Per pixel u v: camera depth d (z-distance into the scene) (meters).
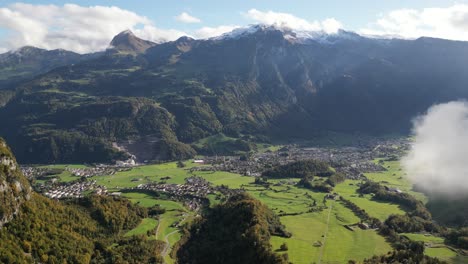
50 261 184.75
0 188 192.12
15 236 185.12
